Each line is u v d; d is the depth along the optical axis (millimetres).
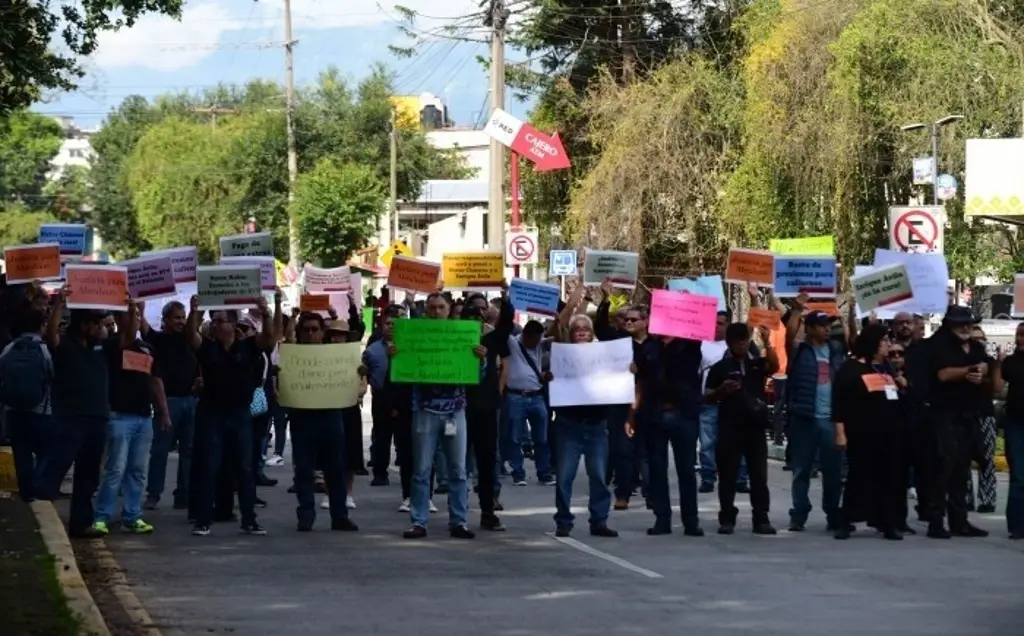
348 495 17719
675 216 41250
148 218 85438
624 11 47812
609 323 18453
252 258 20594
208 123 102188
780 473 21938
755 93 37062
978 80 32969
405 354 14891
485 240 82750
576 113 45500
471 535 15211
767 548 14594
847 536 15367
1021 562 13680
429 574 12844
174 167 83750
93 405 14570
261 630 10312
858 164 34906
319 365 15469
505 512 17531
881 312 17438
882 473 15281
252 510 15383
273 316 15555
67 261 21328
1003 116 32812
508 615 10906
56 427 14500
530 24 48312
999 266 35594
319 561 13586
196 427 15312
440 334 14891
